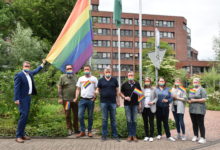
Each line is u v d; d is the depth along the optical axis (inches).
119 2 516.4
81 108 339.3
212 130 418.6
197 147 291.7
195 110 321.7
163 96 331.9
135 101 323.6
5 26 1282.0
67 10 1211.2
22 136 323.3
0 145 295.4
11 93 405.1
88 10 396.5
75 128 365.7
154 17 2933.1
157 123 339.6
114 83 329.7
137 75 2148.1
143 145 301.4
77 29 388.2
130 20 2874.0
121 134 345.4
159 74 1884.8
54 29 1250.0
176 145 302.0
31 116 403.9
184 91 333.7
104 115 325.7
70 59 382.3
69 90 355.9
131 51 2839.6
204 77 2015.3
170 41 2974.9
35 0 1199.6
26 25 1238.3
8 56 1170.6
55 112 520.4
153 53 437.1
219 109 837.2
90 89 338.6
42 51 1170.0
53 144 302.2
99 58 2733.8
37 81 409.7
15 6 1291.8
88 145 298.8
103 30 2763.3
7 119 452.4
